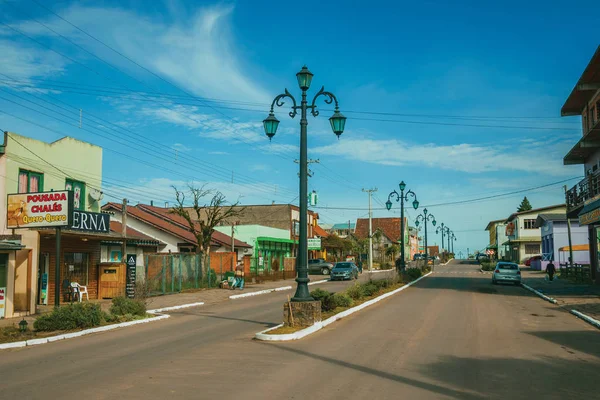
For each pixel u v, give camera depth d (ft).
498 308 66.28
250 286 118.52
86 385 26.71
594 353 35.06
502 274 116.57
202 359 33.50
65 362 33.53
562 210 253.44
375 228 341.00
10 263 59.82
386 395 24.44
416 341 40.01
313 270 182.80
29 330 47.24
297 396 24.23
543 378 27.84
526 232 258.57
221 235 160.45
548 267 128.36
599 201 86.28
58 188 77.05
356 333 44.37
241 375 28.63
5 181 66.69
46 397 24.40
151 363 32.42
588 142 98.07
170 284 94.99
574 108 111.34
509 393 24.84
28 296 62.64
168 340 42.63
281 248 192.24
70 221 57.67
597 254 113.19
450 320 53.42
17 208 59.67
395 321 52.49
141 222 137.80
